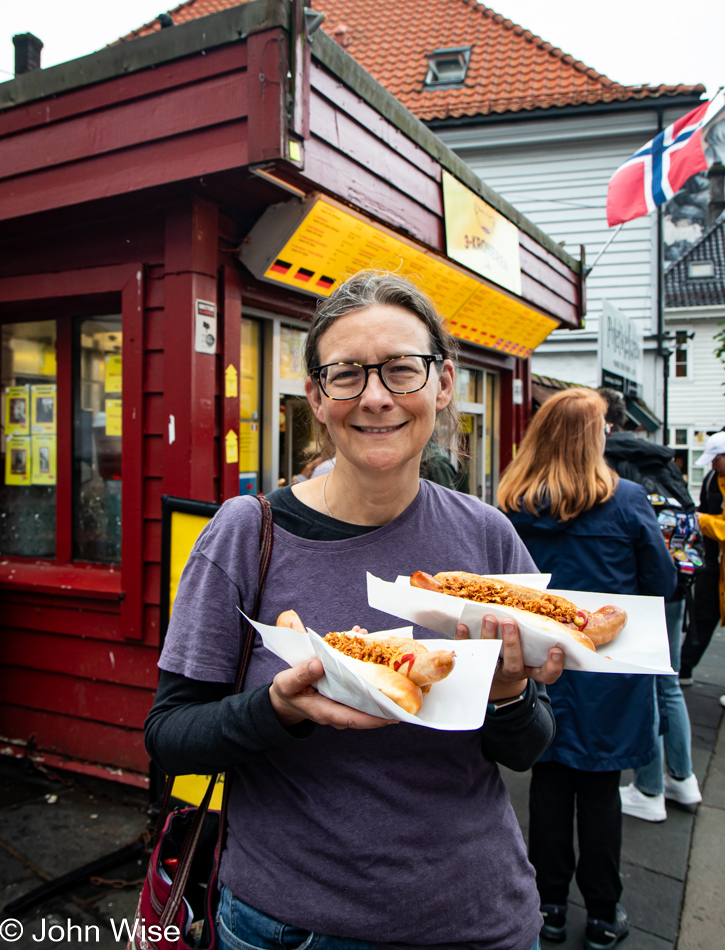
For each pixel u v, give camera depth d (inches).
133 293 111.3
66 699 123.3
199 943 43.6
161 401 110.7
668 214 561.3
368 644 34.8
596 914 82.1
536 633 34.3
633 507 81.3
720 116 227.6
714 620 176.7
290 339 140.7
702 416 710.5
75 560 129.3
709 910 91.0
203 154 94.5
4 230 121.3
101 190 104.0
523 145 416.2
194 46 93.0
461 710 32.1
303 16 90.9
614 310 334.0
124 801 114.1
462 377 229.3
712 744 145.8
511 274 187.3
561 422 83.2
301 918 37.5
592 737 77.5
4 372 137.7
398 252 135.4
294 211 107.3
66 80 104.1
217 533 44.2
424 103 427.2
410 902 37.5
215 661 41.2
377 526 45.0
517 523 84.9
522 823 111.7
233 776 43.2
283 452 140.8
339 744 39.4
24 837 103.8
